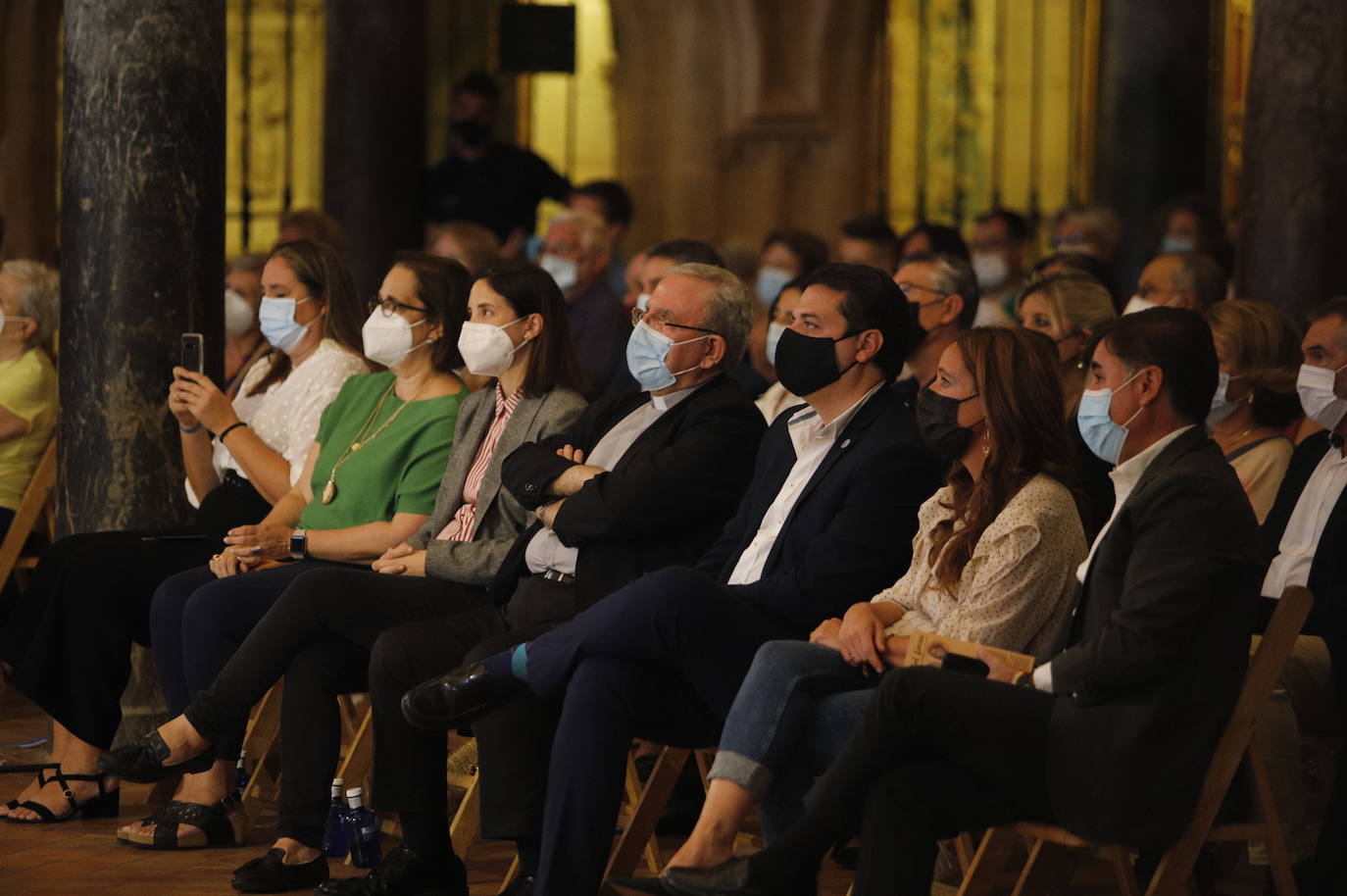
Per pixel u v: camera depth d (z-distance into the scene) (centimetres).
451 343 1820
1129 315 1253
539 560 1579
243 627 1667
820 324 1448
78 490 2019
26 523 2138
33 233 4006
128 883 1571
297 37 4834
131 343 1997
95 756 1833
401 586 1600
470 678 1386
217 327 2055
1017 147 4728
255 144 4853
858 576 1395
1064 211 2956
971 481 1373
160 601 1741
